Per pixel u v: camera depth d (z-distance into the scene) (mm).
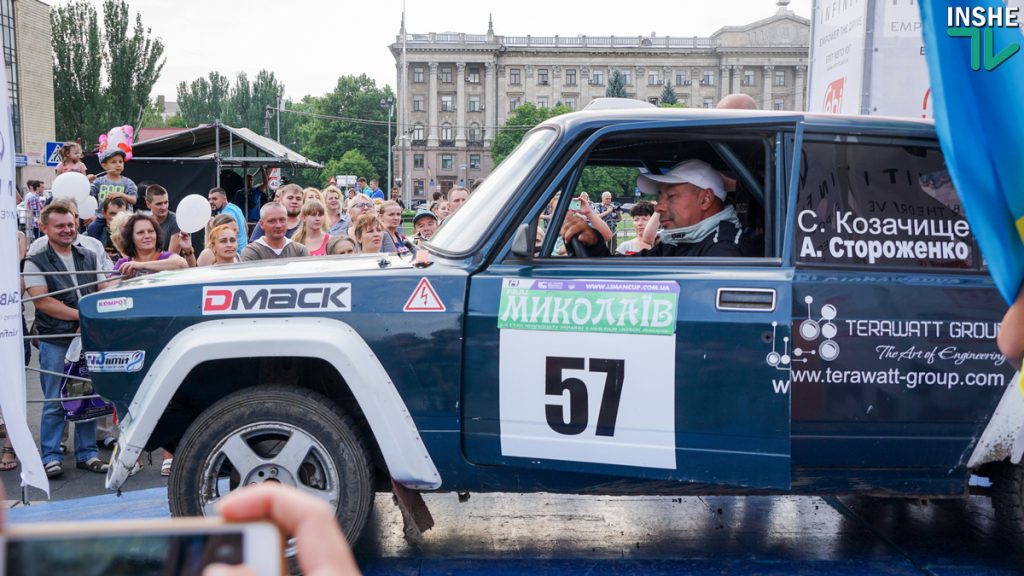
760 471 3379
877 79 5156
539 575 3725
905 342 3404
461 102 123750
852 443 3418
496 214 3578
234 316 3545
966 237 3541
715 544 4152
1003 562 3896
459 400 3486
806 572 3779
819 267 3461
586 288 3453
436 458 3512
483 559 3918
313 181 123875
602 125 3576
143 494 5055
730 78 122312
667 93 113938
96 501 4922
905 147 3568
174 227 8719
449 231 3744
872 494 3541
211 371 3877
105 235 9391
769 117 3543
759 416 3359
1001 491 3664
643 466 3420
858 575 3740
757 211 3986
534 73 124625
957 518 4535
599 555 3984
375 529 4352
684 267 3494
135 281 3838
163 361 3564
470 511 4645
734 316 3369
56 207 5781
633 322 3406
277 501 731
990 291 3455
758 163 3854
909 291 3424
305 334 3471
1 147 4410
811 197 3512
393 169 124688
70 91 63719
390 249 8406
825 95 5891
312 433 3523
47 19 47531
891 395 3408
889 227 3520
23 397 4566
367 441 3826
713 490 3568
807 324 3365
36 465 4602
